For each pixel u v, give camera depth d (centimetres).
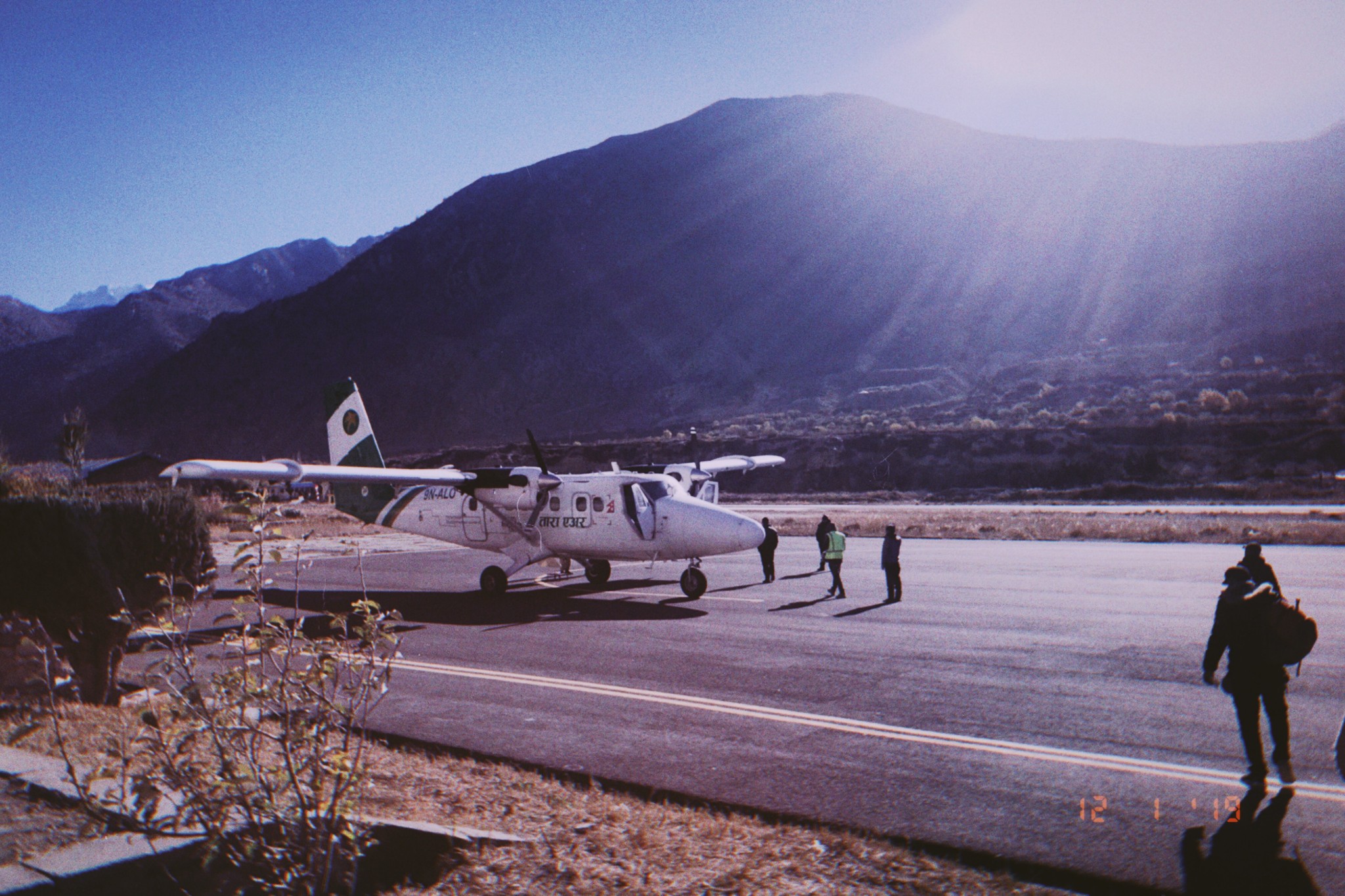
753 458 2841
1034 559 2283
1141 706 815
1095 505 4947
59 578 748
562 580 1988
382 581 2019
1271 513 3712
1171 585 1717
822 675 959
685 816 541
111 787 469
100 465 5031
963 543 2900
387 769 634
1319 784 599
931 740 713
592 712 814
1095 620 1310
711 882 443
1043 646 1111
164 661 414
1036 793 588
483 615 1459
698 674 970
